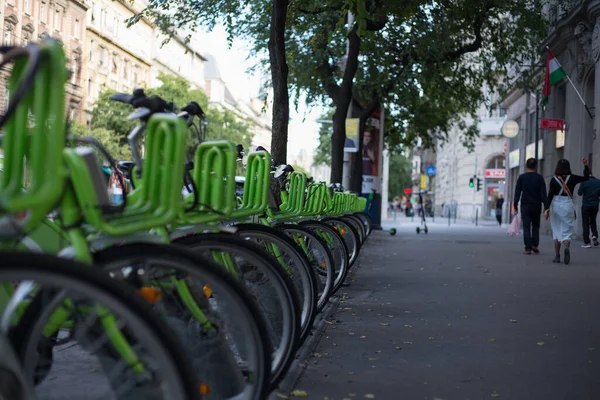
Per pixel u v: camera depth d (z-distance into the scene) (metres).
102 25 72.00
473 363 5.36
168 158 3.23
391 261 13.77
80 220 2.81
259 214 5.48
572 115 24.23
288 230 6.36
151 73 90.38
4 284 2.57
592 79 23.31
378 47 20.92
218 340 3.34
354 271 11.66
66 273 2.42
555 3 24.95
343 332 6.51
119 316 2.56
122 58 79.19
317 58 21.92
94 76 70.19
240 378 3.34
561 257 15.07
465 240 21.89
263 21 19.41
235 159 4.22
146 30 87.94
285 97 11.50
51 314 2.74
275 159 11.46
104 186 3.01
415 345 5.98
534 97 31.56
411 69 21.25
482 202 59.81
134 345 2.71
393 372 5.05
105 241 3.00
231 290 3.24
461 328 6.79
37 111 2.35
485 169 59.53
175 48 101.00
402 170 75.88
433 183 91.94
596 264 13.41
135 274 3.06
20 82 2.31
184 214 3.76
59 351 4.21
